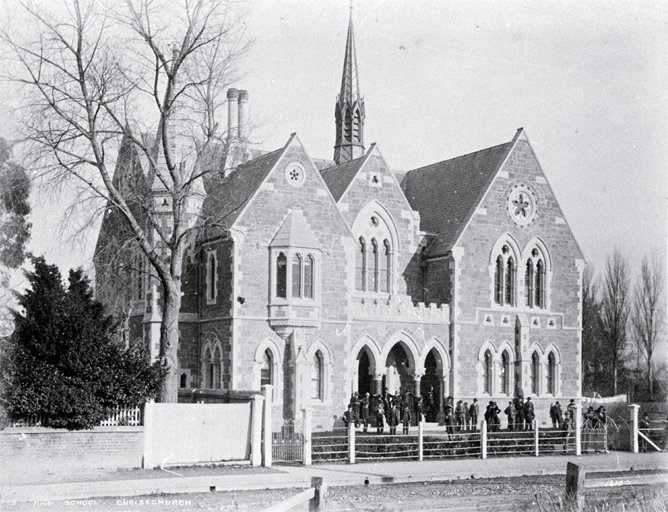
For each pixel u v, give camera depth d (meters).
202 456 29.88
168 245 34.84
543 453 37.03
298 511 19.52
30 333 27.73
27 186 35.75
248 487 25.11
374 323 46.78
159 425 29.03
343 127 67.81
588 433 38.97
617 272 78.88
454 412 45.12
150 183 43.66
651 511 19.55
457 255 49.19
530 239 51.97
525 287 51.88
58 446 27.09
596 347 80.19
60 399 26.73
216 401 36.72
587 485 18.56
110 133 33.16
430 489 25.53
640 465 33.47
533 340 51.44
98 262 36.62
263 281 43.62
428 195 56.12
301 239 43.88
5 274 36.84
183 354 45.44
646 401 69.75
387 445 33.59
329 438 33.59
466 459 34.19
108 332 30.88
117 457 28.06
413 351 47.75
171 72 34.16
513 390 50.44
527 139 52.62
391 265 49.66
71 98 32.19
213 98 35.53
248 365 42.78
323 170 55.12
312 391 44.34
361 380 50.97
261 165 46.56
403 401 42.72
